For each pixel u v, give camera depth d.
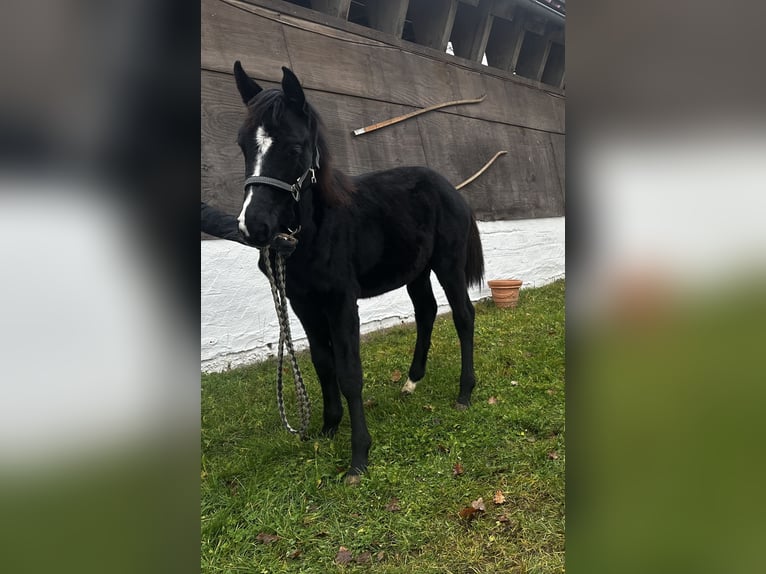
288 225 2.01
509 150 5.96
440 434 2.51
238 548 1.80
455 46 6.03
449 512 1.91
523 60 6.99
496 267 5.76
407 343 4.11
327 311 2.26
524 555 1.67
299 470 2.25
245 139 1.91
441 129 5.11
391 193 2.65
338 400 2.53
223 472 2.24
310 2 4.93
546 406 2.70
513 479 2.09
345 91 4.29
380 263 2.50
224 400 3.06
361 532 1.83
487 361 3.47
